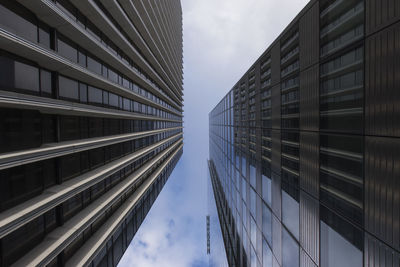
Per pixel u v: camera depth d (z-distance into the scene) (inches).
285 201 508.4
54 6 379.9
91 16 561.3
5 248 333.7
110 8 669.3
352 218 290.5
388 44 229.5
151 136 1375.5
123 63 745.0
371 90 254.1
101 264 635.5
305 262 415.5
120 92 795.4
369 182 259.4
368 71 258.4
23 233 369.4
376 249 248.8
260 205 687.7
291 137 478.9
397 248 221.0
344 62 303.6
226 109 1385.3
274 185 577.3
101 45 571.5
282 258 521.0
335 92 324.2
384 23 234.5
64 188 444.1
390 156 229.3
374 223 251.9
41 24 409.1
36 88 400.8
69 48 499.2
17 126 360.5
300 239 434.3
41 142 420.5
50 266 436.5
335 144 325.7
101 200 629.6
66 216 488.7
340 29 312.3
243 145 922.7
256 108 743.7
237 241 1011.3
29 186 383.6
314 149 385.7
